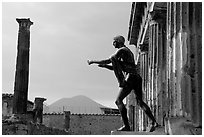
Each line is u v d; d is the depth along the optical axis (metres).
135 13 28.22
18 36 34.88
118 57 13.30
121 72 13.23
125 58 13.39
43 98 40.16
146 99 24.58
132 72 13.42
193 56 12.02
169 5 13.37
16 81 34.00
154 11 20.20
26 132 30.86
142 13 27.92
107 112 63.66
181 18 12.35
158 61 19.91
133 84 13.41
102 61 13.47
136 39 32.78
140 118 26.48
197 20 12.30
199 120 11.50
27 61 34.50
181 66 11.99
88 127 55.72
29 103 50.94
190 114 11.55
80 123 55.81
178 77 12.07
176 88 12.09
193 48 12.07
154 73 20.02
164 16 20.22
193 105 11.63
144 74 27.22
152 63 20.33
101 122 55.78
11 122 30.56
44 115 56.09
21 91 33.72
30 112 35.59
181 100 11.77
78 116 56.06
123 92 13.33
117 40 13.60
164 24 20.34
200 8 12.34
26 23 34.91
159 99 19.12
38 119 39.38
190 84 11.78
